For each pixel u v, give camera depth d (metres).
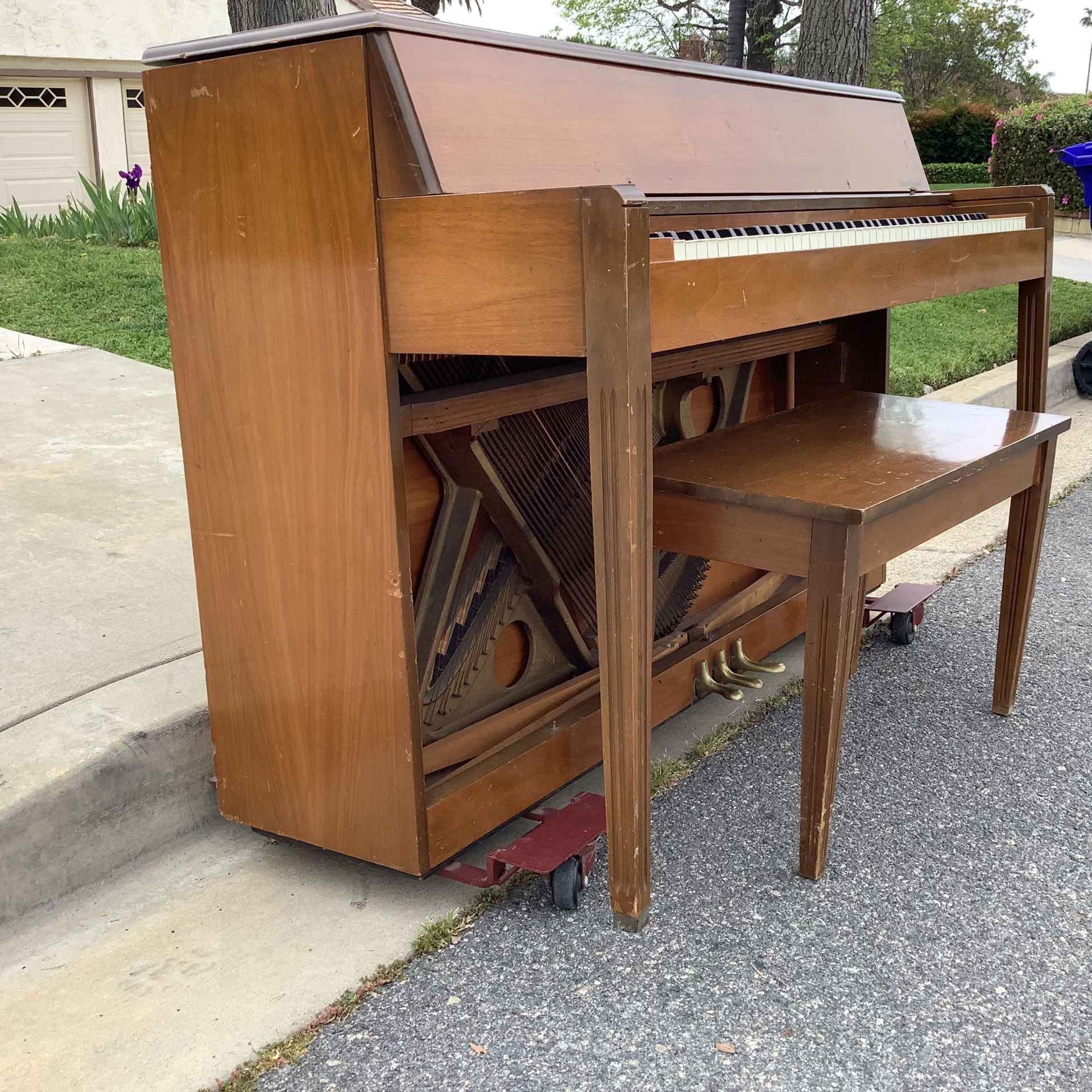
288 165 1.56
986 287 2.24
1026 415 2.33
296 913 1.79
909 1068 1.44
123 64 12.29
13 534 3.03
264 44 1.54
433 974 1.64
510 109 1.62
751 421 2.37
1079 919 1.76
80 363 4.79
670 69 2.01
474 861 1.92
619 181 1.74
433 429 1.68
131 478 3.53
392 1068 1.45
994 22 34.22
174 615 2.52
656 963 1.66
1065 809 2.10
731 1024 1.53
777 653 2.87
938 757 2.30
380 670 1.68
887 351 2.86
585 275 1.38
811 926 1.75
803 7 5.55
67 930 1.75
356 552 1.65
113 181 12.70
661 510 1.91
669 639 2.41
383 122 1.48
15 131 12.01
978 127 23.28
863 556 1.74
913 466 1.92
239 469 1.74
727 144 2.03
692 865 1.93
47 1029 1.52
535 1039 1.50
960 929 1.74
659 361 2.31
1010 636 2.42
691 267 1.47
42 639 2.37
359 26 1.46
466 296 1.47
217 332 1.70
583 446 2.22
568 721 2.05
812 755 1.81
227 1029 1.52
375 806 1.76
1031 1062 1.45
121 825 1.92
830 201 2.00
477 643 2.01
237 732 1.90
